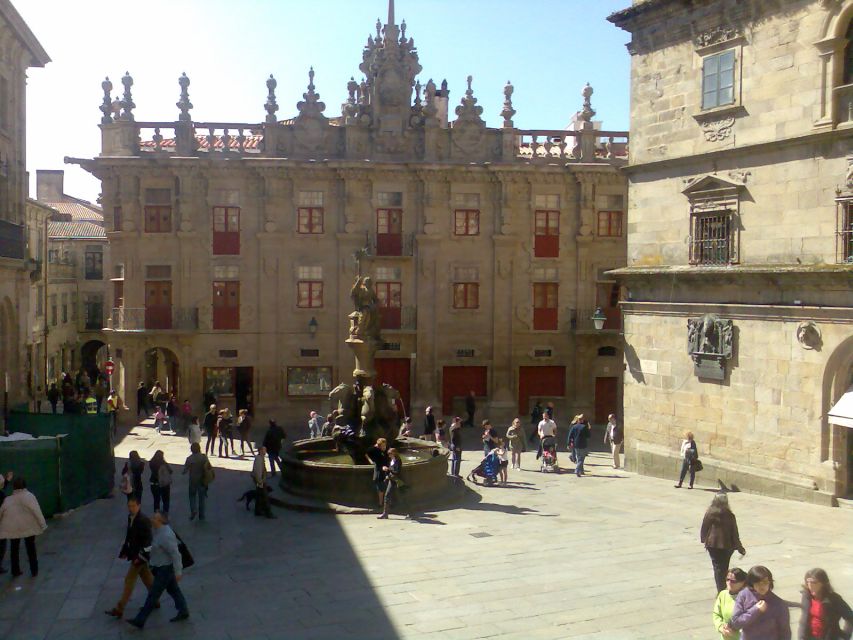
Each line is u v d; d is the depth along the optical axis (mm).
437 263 40656
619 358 41875
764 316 21969
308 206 40125
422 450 25438
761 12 22000
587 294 41469
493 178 40594
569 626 12008
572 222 41312
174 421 36219
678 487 23812
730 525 13008
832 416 19656
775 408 21750
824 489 20484
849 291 19781
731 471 23031
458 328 40938
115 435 35344
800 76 21016
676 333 24938
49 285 53656
